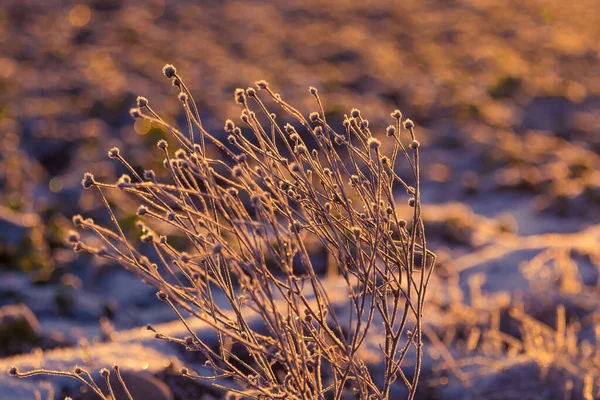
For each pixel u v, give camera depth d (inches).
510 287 248.7
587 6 1418.6
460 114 618.8
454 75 817.5
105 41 948.0
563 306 195.2
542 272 253.8
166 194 91.3
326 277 247.9
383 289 101.0
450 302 210.1
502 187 451.5
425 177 476.1
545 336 178.2
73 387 139.9
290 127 98.7
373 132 558.3
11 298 245.0
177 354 159.9
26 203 358.6
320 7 1268.5
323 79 731.4
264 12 1203.9
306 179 94.1
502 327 189.8
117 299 261.0
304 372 96.4
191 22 1088.2
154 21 1099.3
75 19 1077.8
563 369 154.1
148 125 497.4
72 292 245.1
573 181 452.1
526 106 685.9
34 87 684.1
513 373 154.5
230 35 1021.2
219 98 628.1
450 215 358.6
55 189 397.1
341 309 187.9
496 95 715.4
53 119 570.3
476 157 521.3
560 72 849.5
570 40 1053.8
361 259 96.5
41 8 1147.9
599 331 178.1
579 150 560.4
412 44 1007.0
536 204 419.8
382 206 102.2
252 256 94.3
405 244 103.0
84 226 86.7
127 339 167.0
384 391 102.4
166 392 140.6
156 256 273.6
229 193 90.0
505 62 880.3
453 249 333.1
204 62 834.2
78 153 472.1
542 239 318.3
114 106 595.5
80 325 232.7
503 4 1366.9
